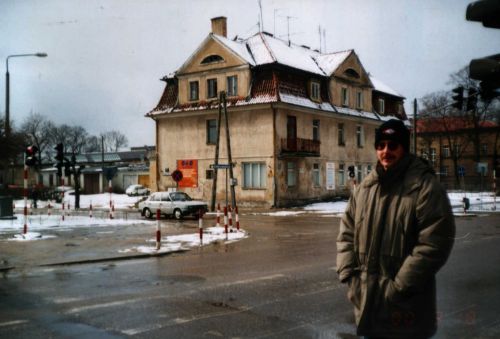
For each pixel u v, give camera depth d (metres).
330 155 40.91
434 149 77.56
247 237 17.92
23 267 11.48
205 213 28.94
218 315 6.88
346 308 7.25
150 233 19.20
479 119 63.56
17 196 55.59
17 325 6.43
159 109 40.72
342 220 3.68
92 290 8.72
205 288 8.78
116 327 6.31
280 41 42.34
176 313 7.00
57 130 110.31
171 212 28.06
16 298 8.08
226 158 37.38
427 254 3.05
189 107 38.91
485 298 7.92
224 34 40.47
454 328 6.29
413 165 3.32
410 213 3.20
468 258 12.38
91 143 120.69
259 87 35.97
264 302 7.64
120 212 35.12
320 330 6.14
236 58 36.53
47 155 104.50
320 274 10.16
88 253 13.59
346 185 42.75
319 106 38.72
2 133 44.59
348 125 43.31
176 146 40.09
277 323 6.45
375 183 3.42
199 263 11.92
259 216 29.11
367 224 3.37
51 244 15.60
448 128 71.25
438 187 3.18
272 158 35.25
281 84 35.88
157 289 8.75
